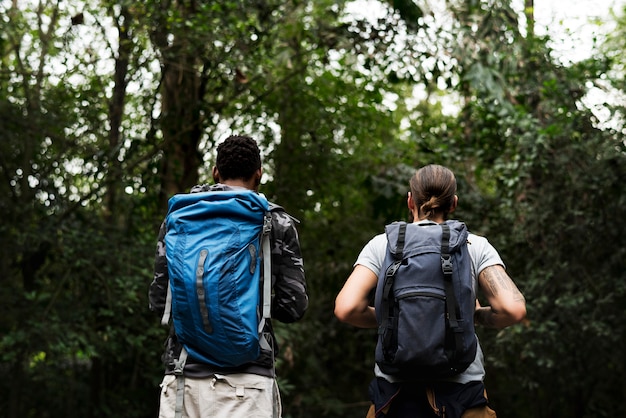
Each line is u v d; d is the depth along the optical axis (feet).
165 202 29.91
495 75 26.55
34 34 30.35
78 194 31.04
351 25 27.43
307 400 33.78
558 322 25.95
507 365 28.30
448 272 7.73
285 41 28.63
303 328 32.60
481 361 8.14
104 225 29.19
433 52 26.99
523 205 26.30
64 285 29.01
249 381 8.43
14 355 26.61
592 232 25.41
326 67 32.81
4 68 30.58
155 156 29.81
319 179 33.78
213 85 30.60
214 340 8.20
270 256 8.66
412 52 27.04
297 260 8.82
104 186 29.37
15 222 28.68
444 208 8.54
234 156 9.07
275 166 33.55
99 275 27.20
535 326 25.08
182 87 29.55
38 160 30.63
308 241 35.12
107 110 31.19
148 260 27.84
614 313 25.12
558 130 24.62
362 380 37.76
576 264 25.71
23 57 30.40
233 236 8.34
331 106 33.19
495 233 27.76
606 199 25.11
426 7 26.84
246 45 26.76
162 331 27.81
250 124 32.42
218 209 8.40
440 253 7.84
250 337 8.23
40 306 28.04
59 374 31.48
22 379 30.73
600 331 24.29
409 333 7.59
